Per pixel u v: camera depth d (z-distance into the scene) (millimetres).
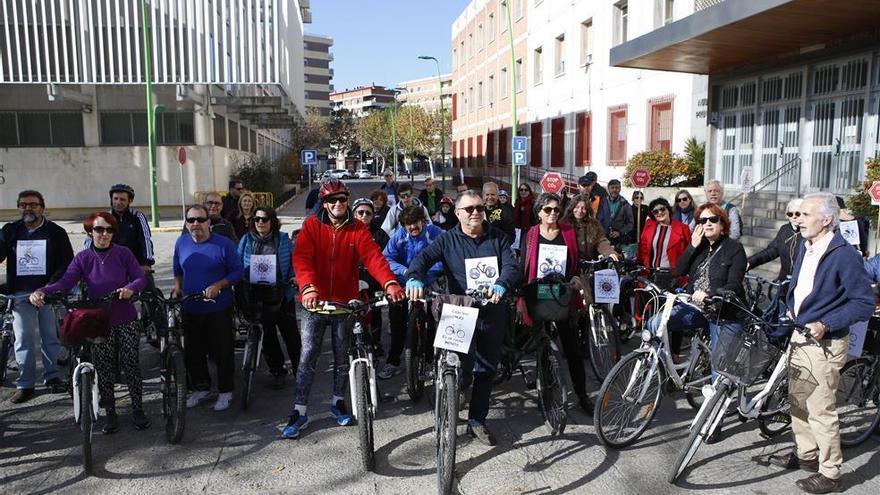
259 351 5703
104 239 5027
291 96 35000
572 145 25719
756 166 15938
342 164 120375
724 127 17109
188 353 5582
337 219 4852
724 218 5207
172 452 4695
